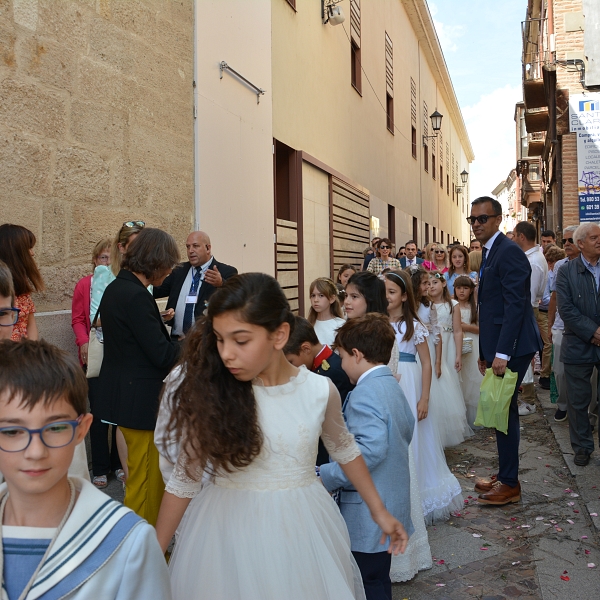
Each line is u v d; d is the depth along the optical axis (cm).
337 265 1362
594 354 521
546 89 1443
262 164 891
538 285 816
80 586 127
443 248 991
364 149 1659
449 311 646
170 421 197
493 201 469
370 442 274
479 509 456
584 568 361
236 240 797
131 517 136
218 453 188
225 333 182
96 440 478
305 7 1142
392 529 216
